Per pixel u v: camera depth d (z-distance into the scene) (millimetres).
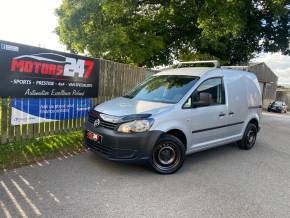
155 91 6066
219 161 6246
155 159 5066
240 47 17859
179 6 17438
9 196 3912
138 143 4785
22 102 5984
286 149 7840
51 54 6430
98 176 4859
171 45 19281
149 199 4125
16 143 6016
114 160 4793
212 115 5980
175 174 5230
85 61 7430
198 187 4691
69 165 5289
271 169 5887
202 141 5891
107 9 15008
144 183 4691
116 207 3824
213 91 6152
